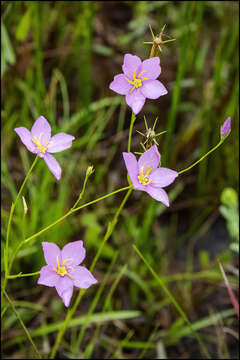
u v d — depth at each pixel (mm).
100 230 634
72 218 676
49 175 631
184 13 684
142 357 612
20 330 605
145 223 650
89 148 716
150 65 418
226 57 690
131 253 668
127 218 688
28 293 632
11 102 736
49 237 631
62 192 655
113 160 753
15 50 734
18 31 666
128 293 654
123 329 626
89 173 428
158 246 688
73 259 428
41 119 438
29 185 646
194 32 711
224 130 432
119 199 710
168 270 679
